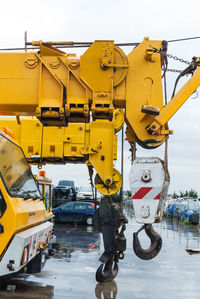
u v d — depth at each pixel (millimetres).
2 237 4457
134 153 6164
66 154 10891
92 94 6344
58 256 9812
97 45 6398
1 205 4523
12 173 5129
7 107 6531
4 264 4469
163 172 5762
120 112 10680
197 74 6078
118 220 6426
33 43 6527
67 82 6359
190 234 16359
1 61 6469
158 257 9992
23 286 6453
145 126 6203
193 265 8914
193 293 6270
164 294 6164
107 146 8945
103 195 8203
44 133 11016
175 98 6062
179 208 27672
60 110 6148
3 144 4914
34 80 6402
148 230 5855
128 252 10805
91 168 8898
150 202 5715
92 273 7680
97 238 14297
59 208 20672
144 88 6344
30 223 5434
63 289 6309
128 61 6406
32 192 6223
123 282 6984
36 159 11156
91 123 8984
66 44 6531
